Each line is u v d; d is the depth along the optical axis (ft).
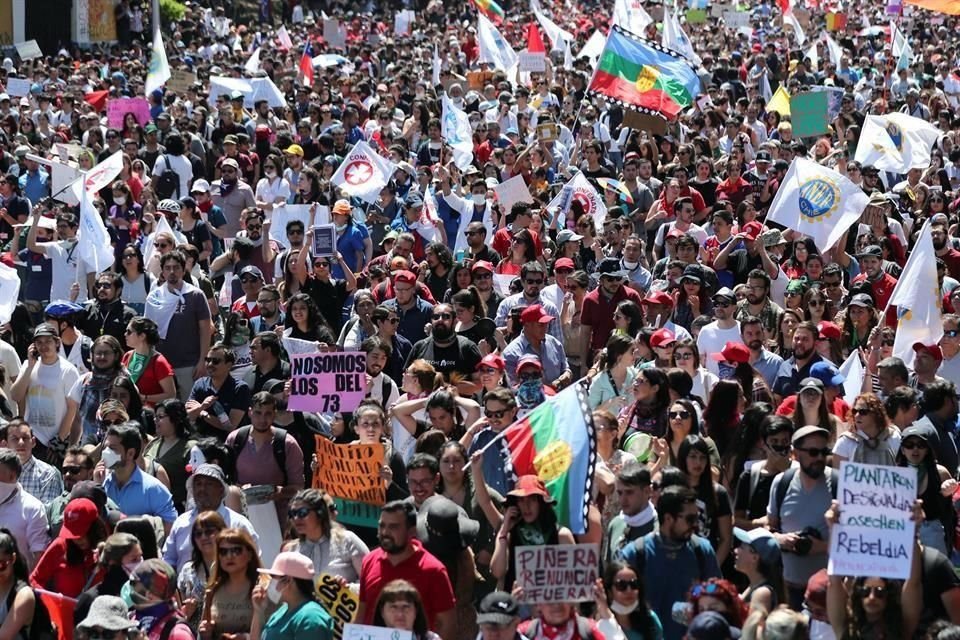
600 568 54.54
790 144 137.80
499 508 56.90
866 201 96.89
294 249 94.48
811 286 88.63
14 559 53.52
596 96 160.86
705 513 55.88
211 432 73.46
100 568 53.26
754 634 45.80
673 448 60.54
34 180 128.06
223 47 257.14
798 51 234.79
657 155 134.21
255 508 63.82
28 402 76.64
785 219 97.81
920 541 54.65
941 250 101.24
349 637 47.16
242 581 53.36
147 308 85.51
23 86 179.01
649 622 49.39
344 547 55.01
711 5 322.96
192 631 52.95
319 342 80.23
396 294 85.56
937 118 171.22
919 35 293.23
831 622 48.44
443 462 57.21
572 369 87.92
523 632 47.06
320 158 134.10
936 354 72.13
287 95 179.83
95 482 61.52
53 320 80.59
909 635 48.44
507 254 103.71
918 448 57.62
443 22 337.72
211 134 144.97
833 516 47.57
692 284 86.17
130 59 213.46
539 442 54.85
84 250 96.58
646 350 73.97
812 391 63.52
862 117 154.71
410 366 69.10
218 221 114.42
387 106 167.12
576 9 353.10
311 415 70.08
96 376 75.46
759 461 59.62
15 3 251.60
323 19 293.23
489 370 70.08
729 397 64.08
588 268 105.29
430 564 50.80
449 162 127.44
